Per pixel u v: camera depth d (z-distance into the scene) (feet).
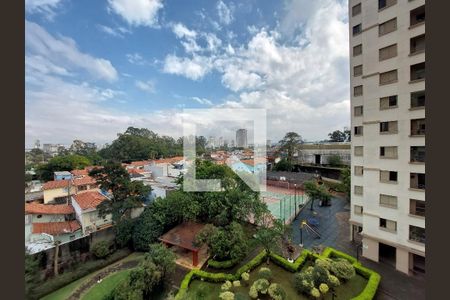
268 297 39.34
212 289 43.04
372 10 50.60
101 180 64.03
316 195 88.38
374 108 50.62
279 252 52.34
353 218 60.90
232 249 49.19
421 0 43.24
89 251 57.21
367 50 51.72
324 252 51.72
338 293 39.93
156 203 64.80
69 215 67.56
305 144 152.46
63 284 47.34
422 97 45.93
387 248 54.54
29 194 73.72
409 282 43.09
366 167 52.21
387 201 48.83
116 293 40.45
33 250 49.62
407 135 45.29
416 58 43.93
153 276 41.91
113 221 62.64
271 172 135.03
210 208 58.80
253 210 59.41
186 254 56.59
